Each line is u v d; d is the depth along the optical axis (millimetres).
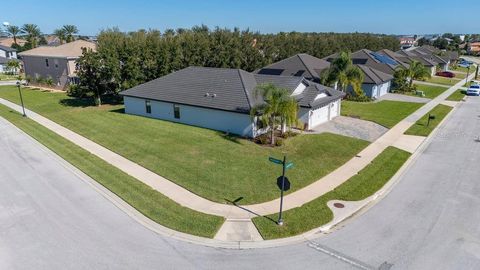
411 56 78562
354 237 13438
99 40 57094
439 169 20844
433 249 12656
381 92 49844
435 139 27531
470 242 13102
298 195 17031
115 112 36719
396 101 45125
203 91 30969
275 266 11727
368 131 29656
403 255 12305
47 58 54219
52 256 12172
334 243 13047
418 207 15914
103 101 43250
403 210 15633
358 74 39938
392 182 18859
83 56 40094
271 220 14586
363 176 19516
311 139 26609
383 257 12195
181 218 14703
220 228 14031
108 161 21609
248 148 24203
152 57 44000
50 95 47750
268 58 64375
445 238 13367
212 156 22422
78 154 22766
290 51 72375
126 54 40906
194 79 33250
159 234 13578
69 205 15875
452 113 37719
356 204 16094
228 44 57344
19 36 121188
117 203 16062
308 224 14266
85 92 40375
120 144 25000
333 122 32781
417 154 23797
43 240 13125
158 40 53312
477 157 23047
